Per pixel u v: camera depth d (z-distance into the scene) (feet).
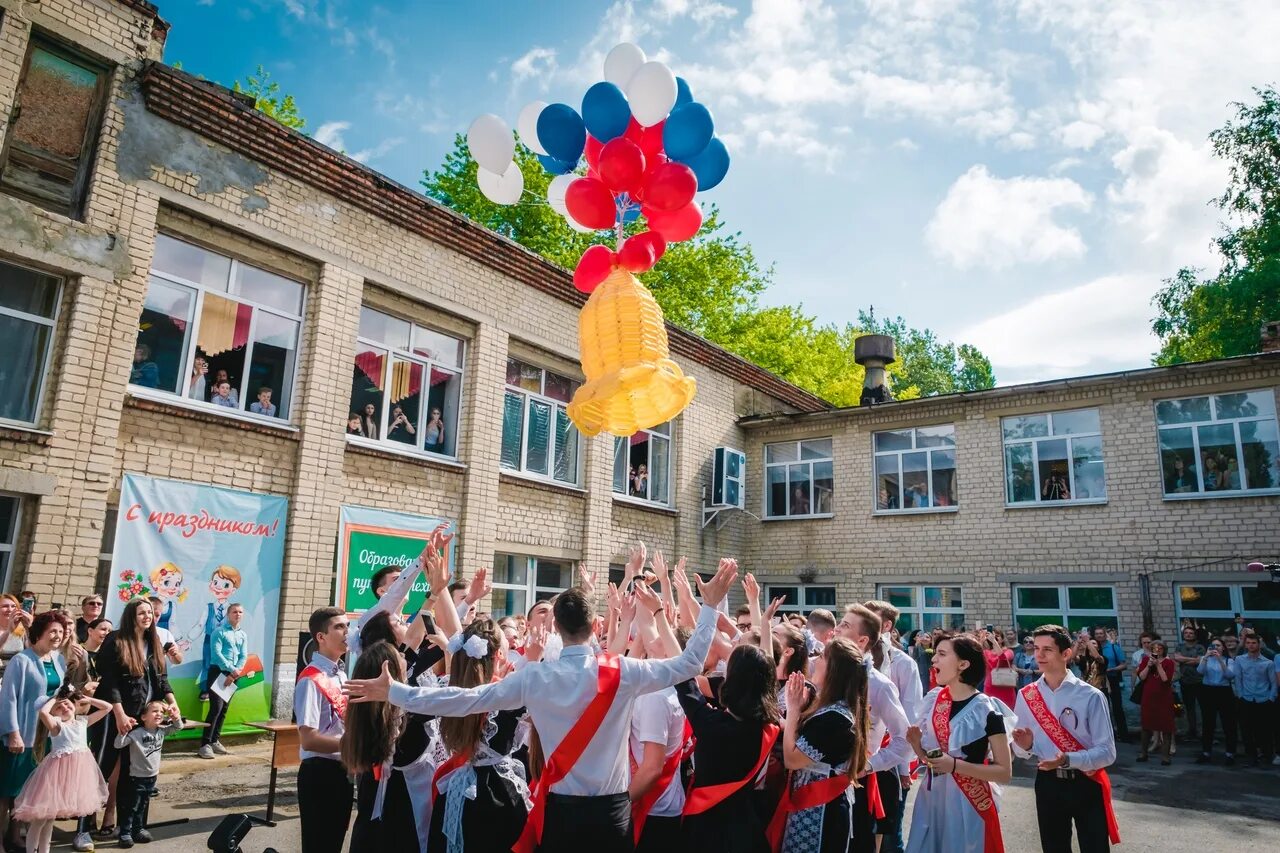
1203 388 47.73
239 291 34.24
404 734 12.96
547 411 47.88
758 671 12.32
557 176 21.45
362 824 13.03
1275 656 36.78
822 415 59.77
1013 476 53.31
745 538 62.08
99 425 28.71
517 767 13.05
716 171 19.84
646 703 12.74
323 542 35.04
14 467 26.66
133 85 30.91
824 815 12.73
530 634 15.84
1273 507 44.57
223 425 32.68
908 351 167.02
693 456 58.18
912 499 56.75
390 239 39.34
